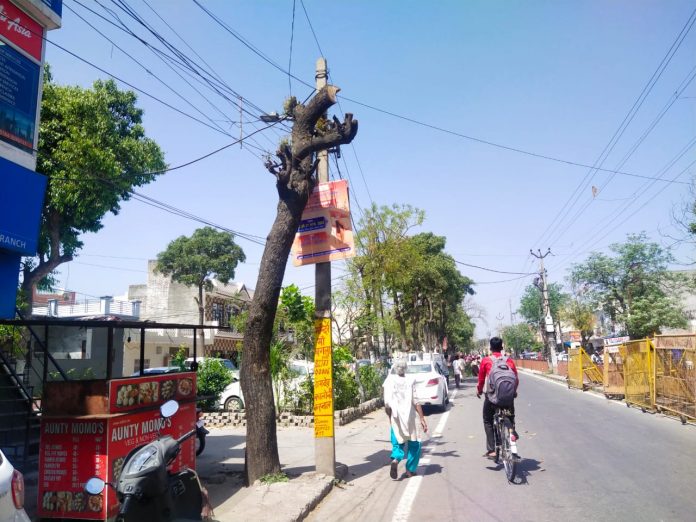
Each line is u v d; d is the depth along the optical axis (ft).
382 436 41.83
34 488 25.38
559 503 21.50
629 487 23.25
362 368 65.51
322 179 30.12
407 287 101.65
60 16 31.04
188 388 24.79
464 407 62.90
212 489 25.23
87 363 57.00
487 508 21.40
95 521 19.21
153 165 62.13
